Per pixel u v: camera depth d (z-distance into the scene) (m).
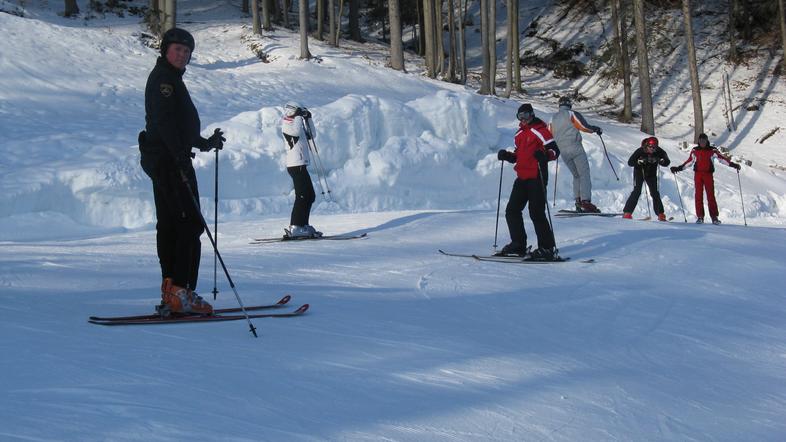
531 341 4.65
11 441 2.36
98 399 2.85
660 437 3.10
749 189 22.64
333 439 2.68
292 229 9.75
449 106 16.59
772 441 3.21
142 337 4.00
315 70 27.12
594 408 3.38
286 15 36.88
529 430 2.99
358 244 9.16
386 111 15.94
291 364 3.61
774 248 9.93
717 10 40.25
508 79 31.17
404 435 2.79
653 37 38.78
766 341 5.30
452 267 7.49
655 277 7.50
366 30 43.50
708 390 3.93
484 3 29.53
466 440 2.80
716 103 33.47
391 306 5.41
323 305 5.27
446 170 16.00
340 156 15.28
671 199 19.81
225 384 3.19
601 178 19.05
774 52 36.22
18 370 3.16
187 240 4.68
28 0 32.53
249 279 6.45
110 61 23.11
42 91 19.09
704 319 5.82
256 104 21.62
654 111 33.31
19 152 13.77
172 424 2.65
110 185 12.45
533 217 8.12
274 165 14.66
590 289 6.64
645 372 4.16
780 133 30.77
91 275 6.37
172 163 4.62
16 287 5.51
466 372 3.76
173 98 4.60
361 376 3.51
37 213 11.87
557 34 40.56
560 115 13.16
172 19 27.78
